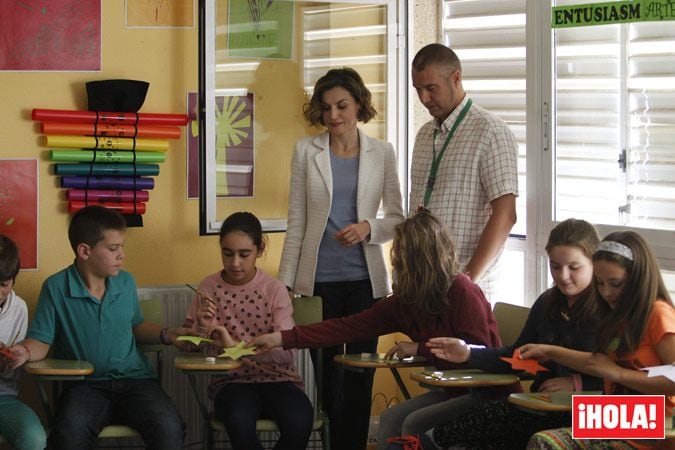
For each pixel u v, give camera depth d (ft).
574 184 16.55
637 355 11.48
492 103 18.15
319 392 15.44
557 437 11.53
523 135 17.61
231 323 15.19
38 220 16.60
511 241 17.78
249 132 17.81
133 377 15.01
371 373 16.29
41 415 16.75
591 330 12.62
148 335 15.23
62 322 14.79
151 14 17.16
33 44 16.46
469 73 18.51
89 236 14.57
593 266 11.70
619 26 15.58
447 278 13.71
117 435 14.14
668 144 14.98
